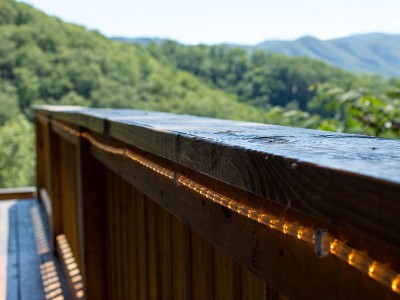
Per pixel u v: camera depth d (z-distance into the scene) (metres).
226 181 0.85
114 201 2.50
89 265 2.75
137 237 2.08
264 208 0.86
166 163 1.41
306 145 0.80
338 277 0.68
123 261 2.36
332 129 3.89
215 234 1.11
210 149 0.91
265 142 0.86
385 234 0.51
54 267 4.13
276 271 0.85
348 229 0.58
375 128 4.09
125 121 1.64
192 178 1.21
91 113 2.41
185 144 1.04
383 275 0.57
